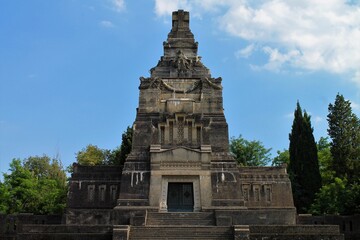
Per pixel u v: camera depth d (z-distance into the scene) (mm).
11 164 83375
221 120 67000
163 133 65625
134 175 62688
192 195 62781
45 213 81562
